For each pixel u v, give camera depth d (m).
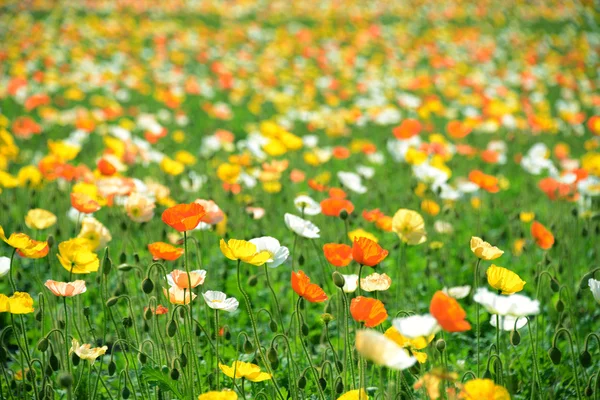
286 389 3.69
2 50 11.64
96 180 4.29
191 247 4.34
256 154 5.37
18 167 6.31
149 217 3.95
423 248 4.75
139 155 5.62
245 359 3.69
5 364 3.71
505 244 5.01
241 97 10.44
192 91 9.62
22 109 9.13
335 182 6.32
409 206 5.04
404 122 5.83
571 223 4.75
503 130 8.48
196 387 3.52
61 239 4.42
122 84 10.78
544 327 3.98
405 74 11.82
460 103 9.69
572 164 5.80
